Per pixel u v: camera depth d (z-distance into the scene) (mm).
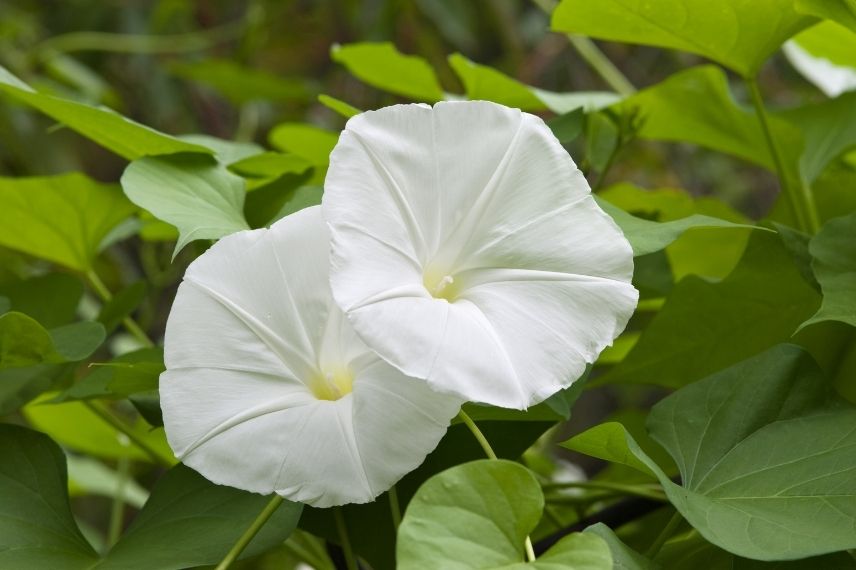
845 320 1158
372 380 1101
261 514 1129
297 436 1100
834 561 1133
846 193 1371
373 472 1090
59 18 2857
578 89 2982
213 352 1112
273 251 1123
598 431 1117
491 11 2818
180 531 1151
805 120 1396
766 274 1262
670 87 1363
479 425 1200
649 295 1288
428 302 1098
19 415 1996
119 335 2012
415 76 1443
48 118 2545
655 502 1258
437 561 1054
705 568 1162
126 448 1477
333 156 1105
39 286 1312
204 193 1212
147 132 1217
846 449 1143
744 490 1141
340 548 1219
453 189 1127
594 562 1058
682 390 1192
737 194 2941
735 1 1255
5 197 1319
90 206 1331
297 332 1119
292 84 2246
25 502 1176
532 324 1104
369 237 1099
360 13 2764
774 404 1174
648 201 1417
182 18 2855
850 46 1405
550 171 1130
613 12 1273
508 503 1071
